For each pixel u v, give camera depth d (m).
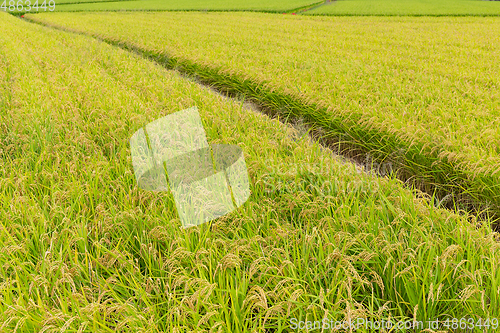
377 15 35.75
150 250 2.61
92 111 5.27
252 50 12.59
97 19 27.89
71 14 35.41
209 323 2.18
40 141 4.61
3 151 4.49
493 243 2.58
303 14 38.16
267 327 2.20
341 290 2.24
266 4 46.28
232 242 2.76
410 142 4.92
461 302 2.24
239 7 42.97
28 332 2.07
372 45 14.48
